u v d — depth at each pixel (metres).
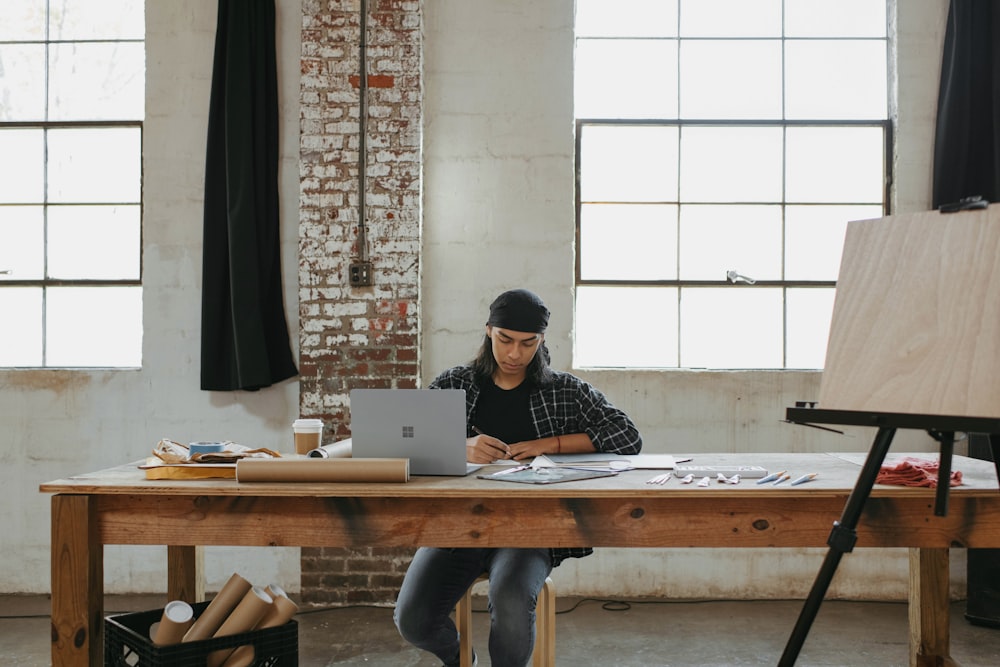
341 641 3.41
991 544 2.04
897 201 4.06
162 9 4.10
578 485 2.08
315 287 3.96
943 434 1.73
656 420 4.06
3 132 4.20
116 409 4.09
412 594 2.31
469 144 4.09
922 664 2.66
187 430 4.09
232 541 2.09
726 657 3.23
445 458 2.20
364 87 3.96
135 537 2.10
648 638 3.45
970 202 1.82
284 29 4.07
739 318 4.16
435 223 4.08
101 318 4.18
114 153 4.20
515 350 2.53
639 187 4.18
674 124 4.18
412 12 3.97
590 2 4.19
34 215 4.19
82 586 2.07
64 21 4.21
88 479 2.18
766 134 4.17
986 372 1.68
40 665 3.12
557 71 4.08
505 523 2.07
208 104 4.09
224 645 2.18
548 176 4.08
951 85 3.89
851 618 3.71
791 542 2.06
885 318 1.87
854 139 4.16
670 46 4.19
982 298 1.74
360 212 3.96
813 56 4.18
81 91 4.20
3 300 4.17
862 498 1.74
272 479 2.09
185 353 4.09
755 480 2.19
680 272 4.16
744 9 4.19
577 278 4.17
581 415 2.72
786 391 4.06
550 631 2.42
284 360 4.00
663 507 2.06
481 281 4.08
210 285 3.95
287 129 4.07
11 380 4.10
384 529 2.08
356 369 3.96
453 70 4.08
